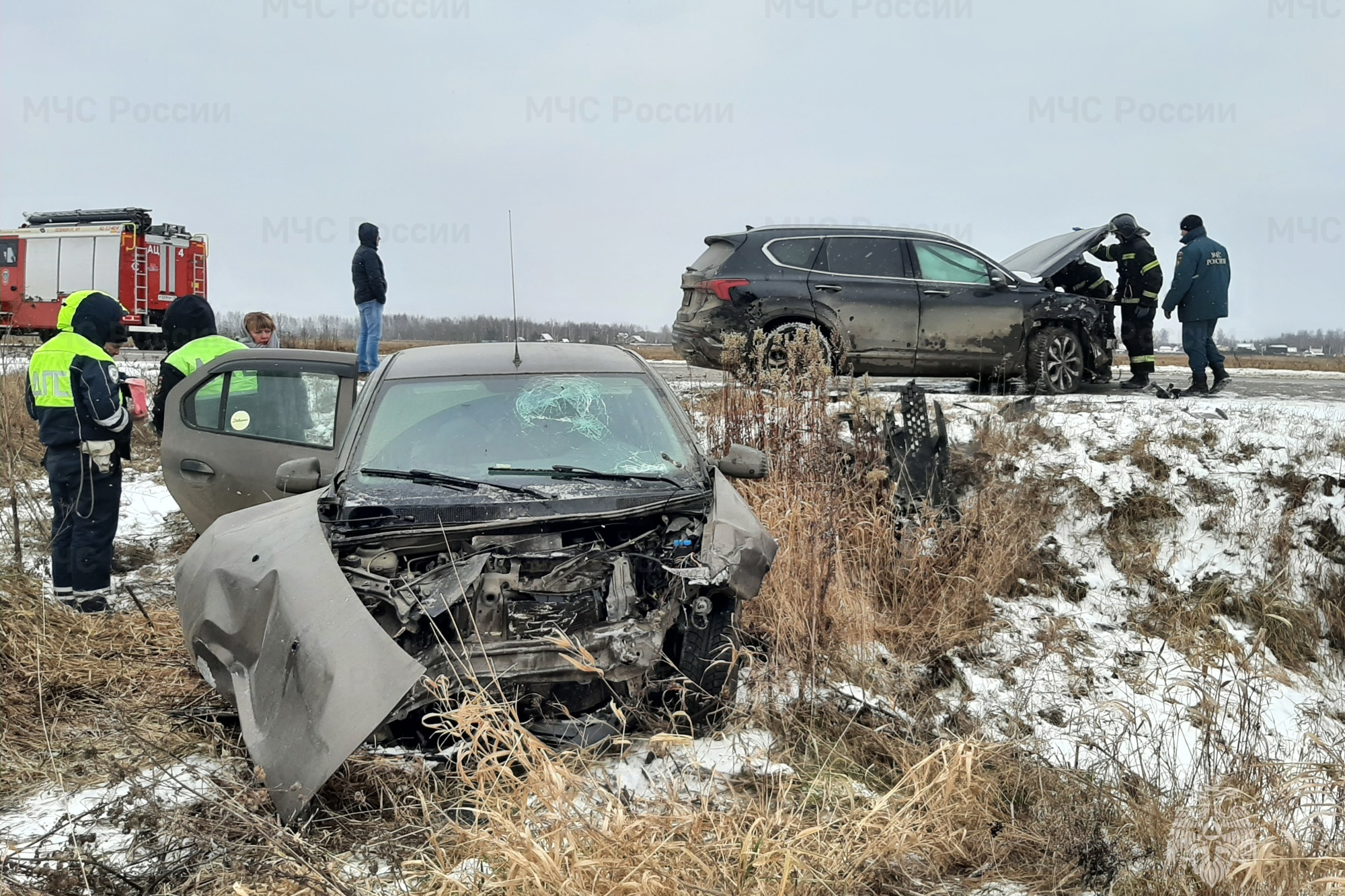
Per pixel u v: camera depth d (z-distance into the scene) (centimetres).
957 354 1034
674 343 1095
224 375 652
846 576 589
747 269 1024
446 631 406
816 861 325
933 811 353
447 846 338
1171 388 1083
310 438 632
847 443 703
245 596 403
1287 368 1909
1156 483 759
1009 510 706
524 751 340
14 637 525
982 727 465
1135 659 617
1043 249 1156
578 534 448
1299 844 331
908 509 666
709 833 324
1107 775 415
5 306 2342
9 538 709
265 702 369
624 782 385
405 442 464
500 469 447
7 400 907
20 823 370
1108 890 341
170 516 835
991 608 638
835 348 796
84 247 2291
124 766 409
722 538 426
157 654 534
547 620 407
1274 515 734
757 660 482
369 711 339
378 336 1184
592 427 477
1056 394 1048
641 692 416
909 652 570
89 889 320
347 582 385
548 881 289
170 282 2412
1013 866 350
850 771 410
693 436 493
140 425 1107
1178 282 1080
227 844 339
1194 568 712
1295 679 641
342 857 339
